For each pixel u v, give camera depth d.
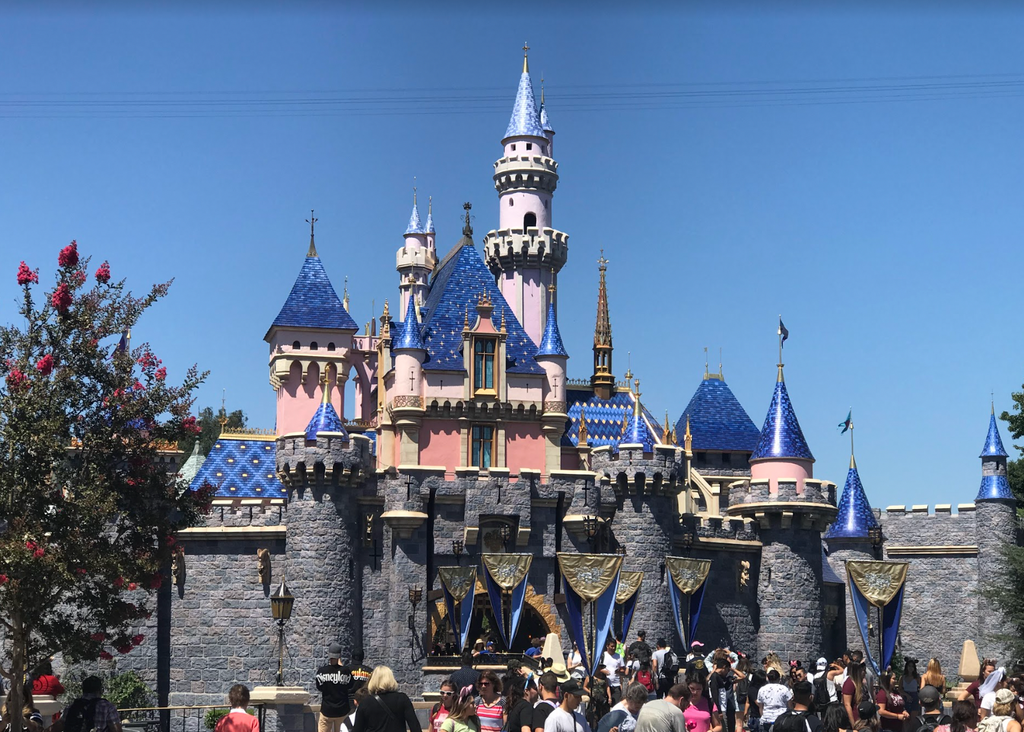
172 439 40.03
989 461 89.50
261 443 81.62
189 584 68.19
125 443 39.41
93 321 39.06
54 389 38.34
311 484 66.69
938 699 30.58
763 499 74.56
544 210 102.69
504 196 102.62
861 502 87.56
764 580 74.69
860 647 87.12
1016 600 67.81
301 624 66.06
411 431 75.25
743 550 74.69
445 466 75.81
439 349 77.25
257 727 28.48
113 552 38.47
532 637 71.06
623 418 88.31
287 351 82.38
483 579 68.62
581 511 70.88
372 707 25.22
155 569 39.16
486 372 77.25
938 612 91.44
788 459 74.88
